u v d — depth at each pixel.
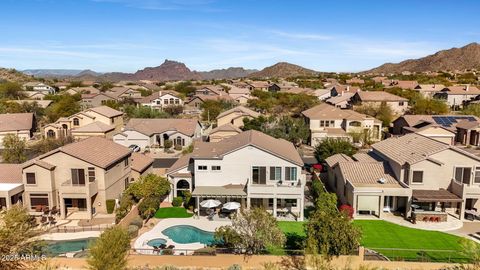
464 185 36.62
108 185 40.94
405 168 39.31
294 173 39.94
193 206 41.72
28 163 38.75
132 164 49.75
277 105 116.12
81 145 42.19
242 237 29.36
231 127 72.69
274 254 29.69
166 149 73.38
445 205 38.69
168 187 42.75
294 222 37.75
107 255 23.56
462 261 28.53
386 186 38.62
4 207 38.34
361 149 69.56
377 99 98.12
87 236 34.31
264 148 39.84
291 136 69.44
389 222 36.84
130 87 174.50
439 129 64.56
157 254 29.88
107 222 37.50
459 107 114.12
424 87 133.88
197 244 32.62
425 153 39.22
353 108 94.88
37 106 111.00
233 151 40.34
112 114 86.12
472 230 35.06
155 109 111.50
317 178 47.16
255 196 38.78
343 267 27.77
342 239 27.00
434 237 33.53
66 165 39.44
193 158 40.88
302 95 122.06
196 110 120.25
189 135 75.38
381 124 78.56
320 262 26.06
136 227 34.72
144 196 39.41
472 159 38.00
